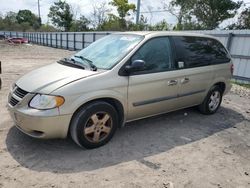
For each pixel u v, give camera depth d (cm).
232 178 349
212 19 3550
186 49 496
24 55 2195
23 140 411
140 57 423
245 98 830
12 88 406
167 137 459
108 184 316
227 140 467
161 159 383
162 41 461
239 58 1183
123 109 411
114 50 437
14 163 349
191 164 376
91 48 481
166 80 452
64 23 6706
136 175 339
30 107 351
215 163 383
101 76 380
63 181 317
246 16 3322
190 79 495
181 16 3744
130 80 405
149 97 437
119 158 376
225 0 3459
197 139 461
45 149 387
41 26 8131
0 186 303
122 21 5019
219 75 565
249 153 424
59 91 348
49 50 3183
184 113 589
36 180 316
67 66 416
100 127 392
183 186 323
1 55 2091
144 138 448
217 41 580
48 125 345
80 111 367
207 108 575
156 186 319
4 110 546
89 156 375
